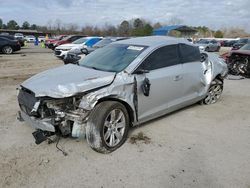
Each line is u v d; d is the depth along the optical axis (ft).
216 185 10.57
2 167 11.48
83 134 12.58
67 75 13.71
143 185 10.49
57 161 12.05
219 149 13.56
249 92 26.45
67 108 12.50
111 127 12.94
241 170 11.64
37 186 10.31
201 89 19.48
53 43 84.58
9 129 15.34
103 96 12.50
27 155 12.49
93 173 11.21
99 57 16.25
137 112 14.34
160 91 15.44
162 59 15.83
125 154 12.80
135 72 14.07
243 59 34.32
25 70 39.11
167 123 16.92
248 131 16.02
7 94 23.40
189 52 18.16
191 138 14.79
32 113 12.26
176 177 11.04
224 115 18.81
